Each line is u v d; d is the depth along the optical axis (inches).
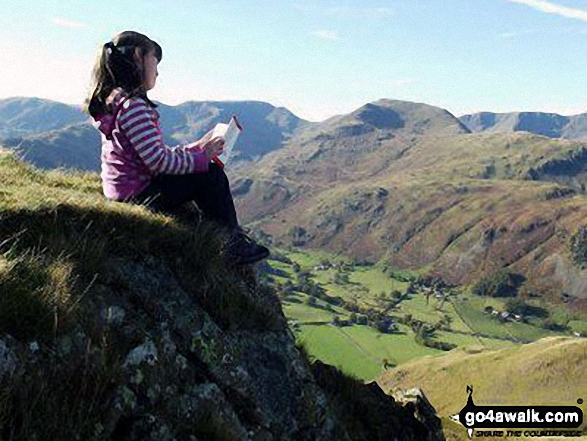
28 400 52.4
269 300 105.5
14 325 57.9
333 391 113.6
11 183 105.3
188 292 87.1
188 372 72.1
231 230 102.3
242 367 81.4
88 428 54.3
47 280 65.1
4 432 49.4
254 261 102.1
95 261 77.0
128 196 96.7
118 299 74.6
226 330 86.4
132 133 89.0
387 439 112.6
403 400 132.0
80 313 65.2
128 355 65.7
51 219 84.0
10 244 74.6
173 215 99.4
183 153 93.4
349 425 105.7
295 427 84.0
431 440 123.8
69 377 57.9
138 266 84.0
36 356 57.3
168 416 65.1
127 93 89.4
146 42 90.4
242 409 77.9
